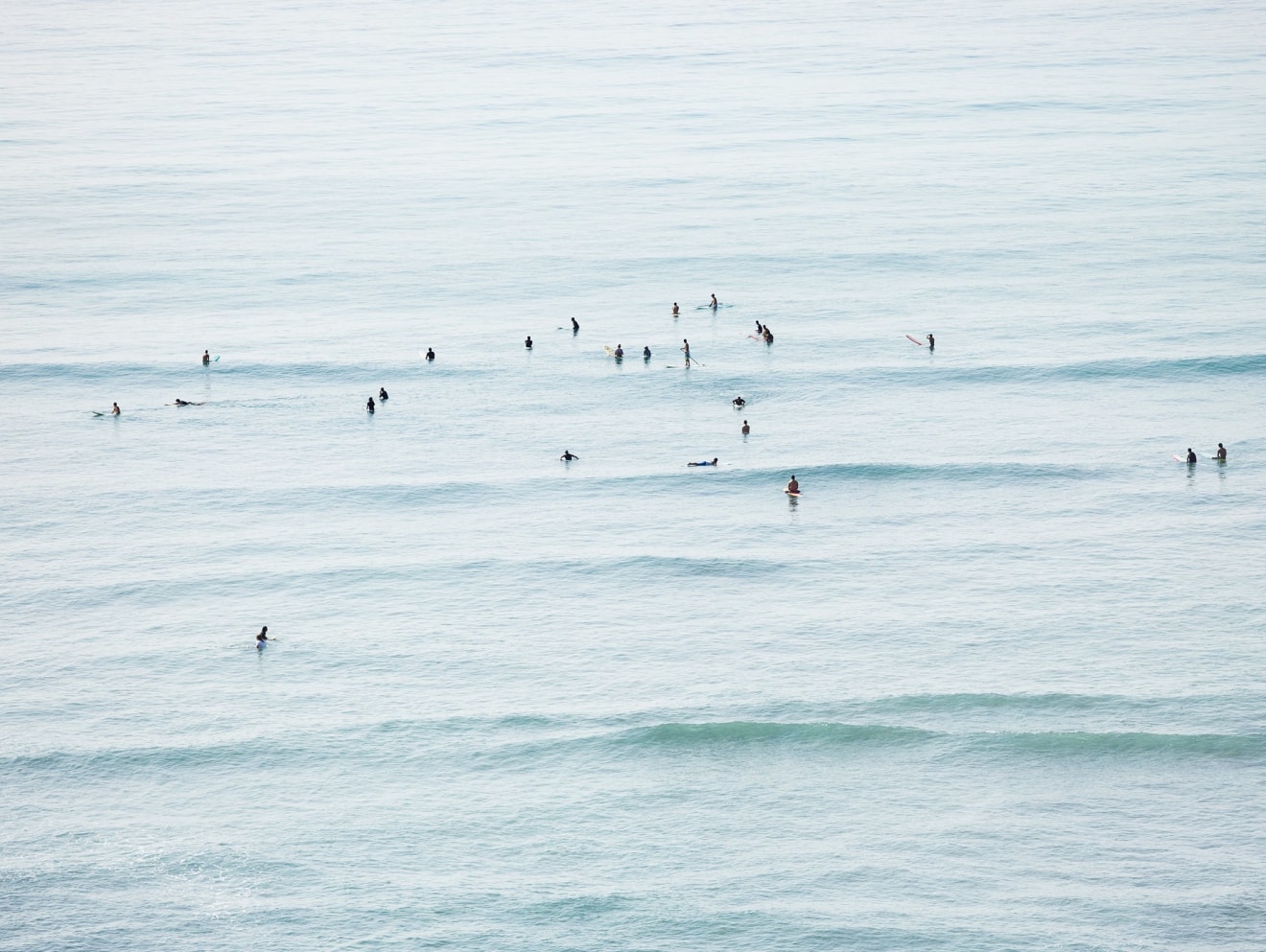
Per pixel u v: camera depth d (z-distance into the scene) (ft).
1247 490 290.15
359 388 365.81
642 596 255.09
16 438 335.88
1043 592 250.16
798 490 298.35
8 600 257.34
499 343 396.78
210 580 264.72
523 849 186.29
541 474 311.27
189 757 207.21
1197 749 201.36
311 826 191.72
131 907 175.83
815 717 213.46
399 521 290.35
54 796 198.80
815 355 378.94
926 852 183.01
